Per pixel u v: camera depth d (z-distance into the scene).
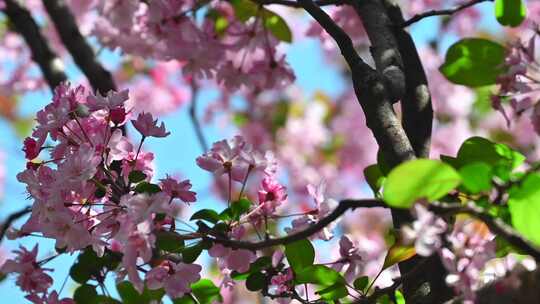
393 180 1.56
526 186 1.58
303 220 1.79
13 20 2.31
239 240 1.72
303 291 1.84
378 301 1.75
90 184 1.74
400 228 1.69
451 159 1.71
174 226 1.71
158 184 1.76
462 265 1.58
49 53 2.30
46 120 1.77
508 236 1.56
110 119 1.77
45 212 1.72
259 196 1.77
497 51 1.87
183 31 2.18
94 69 2.26
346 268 1.80
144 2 2.25
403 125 1.83
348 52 1.78
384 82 1.78
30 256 1.76
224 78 2.23
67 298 1.76
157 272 1.70
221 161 1.78
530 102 1.82
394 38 1.84
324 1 1.89
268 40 2.21
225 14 2.21
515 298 1.61
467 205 1.56
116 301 1.76
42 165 1.75
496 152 1.71
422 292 1.73
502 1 1.88
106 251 1.75
